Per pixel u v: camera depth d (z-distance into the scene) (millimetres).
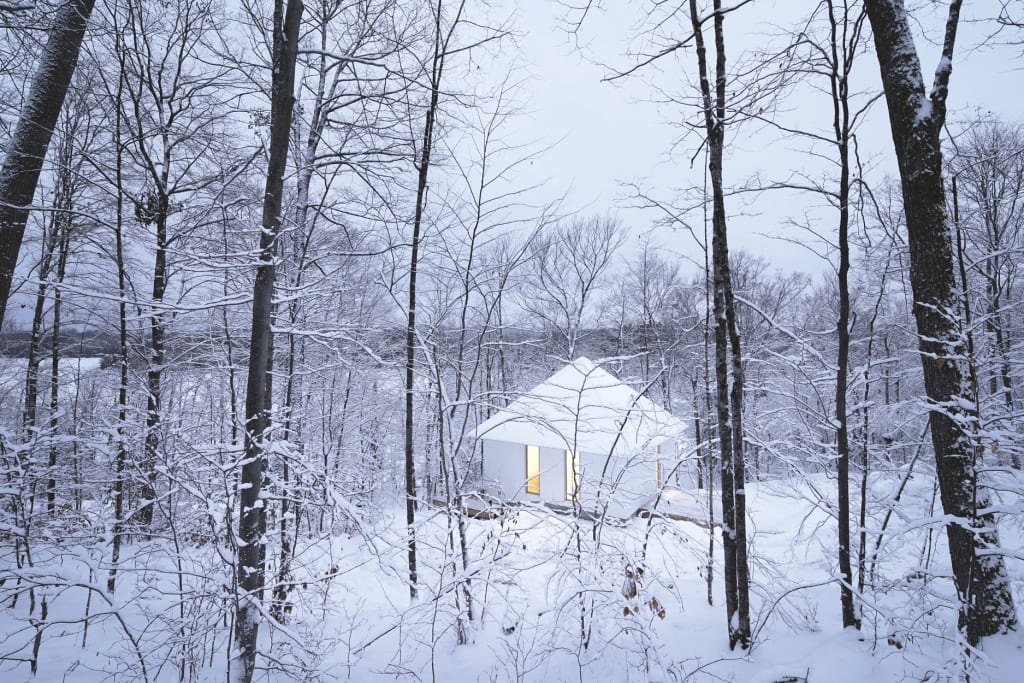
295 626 5961
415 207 8273
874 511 7387
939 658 5219
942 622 5414
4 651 6211
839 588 8461
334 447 14539
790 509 13945
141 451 6426
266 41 7184
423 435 18125
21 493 5656
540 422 8047
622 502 8477
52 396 13742
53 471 6652
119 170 7750
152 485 5871
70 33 6172
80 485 7105
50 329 13375
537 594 8539
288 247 9117
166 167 9297
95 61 7051
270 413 6516
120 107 7590
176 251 5082
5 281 5902
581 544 7418
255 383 4957
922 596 5383
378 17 7664
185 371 10883
